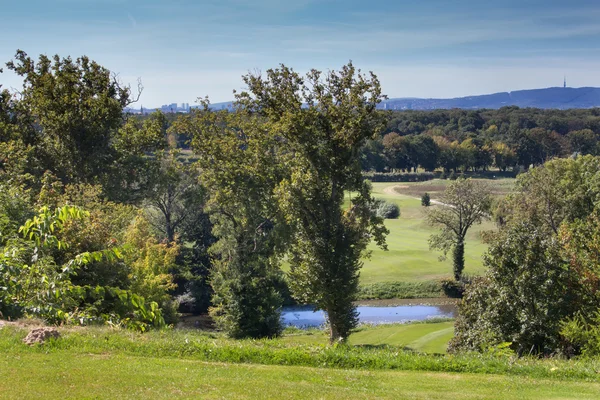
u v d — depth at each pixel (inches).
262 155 1593.3
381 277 2288.4
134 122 2171.5
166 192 2271.2
